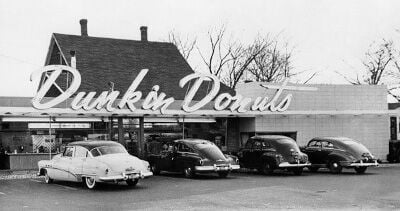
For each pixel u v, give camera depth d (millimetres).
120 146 18656
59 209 13133
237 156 25109
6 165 25219
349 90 31672
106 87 31469
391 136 34594
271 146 23625
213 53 56719
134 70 33969
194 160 21703
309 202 14094
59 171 19047
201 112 26859
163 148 24141
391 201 14250
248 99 28250
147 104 25125
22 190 17594
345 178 21547
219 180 20969
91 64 32875
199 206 13438
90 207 13438
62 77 31562
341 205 13500
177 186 18594
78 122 26047
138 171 17562
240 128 30281
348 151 23875
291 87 29531
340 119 31422
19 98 24969
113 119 26562
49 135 25594
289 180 20719
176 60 36594
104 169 17125
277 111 29031
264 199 14758
